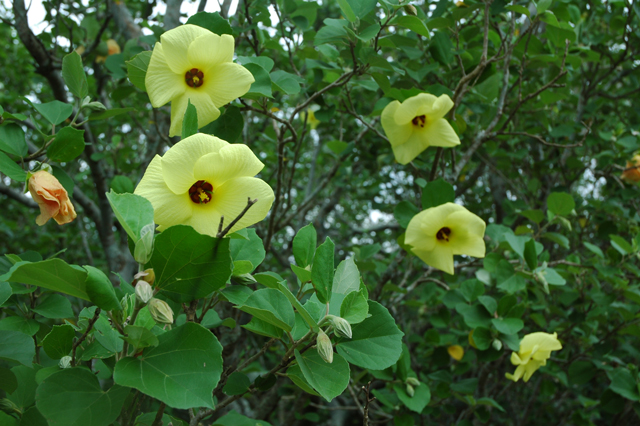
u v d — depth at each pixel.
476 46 4.08
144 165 4.41
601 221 4.94
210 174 1.36
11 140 2.11
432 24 3.19
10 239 6.42
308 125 4.80
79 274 1.14
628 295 3.62
